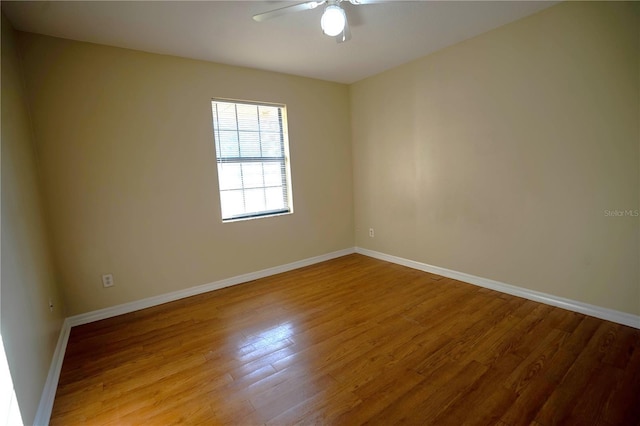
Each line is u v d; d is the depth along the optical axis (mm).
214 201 3270
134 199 2834
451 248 3350
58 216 2506
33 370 1566
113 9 2082
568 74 2346
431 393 1658
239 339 2299
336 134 4238
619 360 1852
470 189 3096
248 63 3260
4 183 1575
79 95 2547
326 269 3879
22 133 2107
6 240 1463
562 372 1772
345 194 4426
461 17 2467
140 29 2379
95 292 2699
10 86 1972
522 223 2738
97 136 2637
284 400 1655
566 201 2457
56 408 1652
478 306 2666
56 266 2500
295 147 3848
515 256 2822
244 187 3543
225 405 1636
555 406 1530
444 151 3275
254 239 3590
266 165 3695
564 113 2396
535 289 2717
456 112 3113
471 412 1519
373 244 4332
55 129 2463
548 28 2404
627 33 2070
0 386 1205
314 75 3803
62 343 2248
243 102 3449
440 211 3404
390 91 3748
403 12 2348
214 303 2969
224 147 3371
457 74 3045
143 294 2924
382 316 2564
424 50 3150
